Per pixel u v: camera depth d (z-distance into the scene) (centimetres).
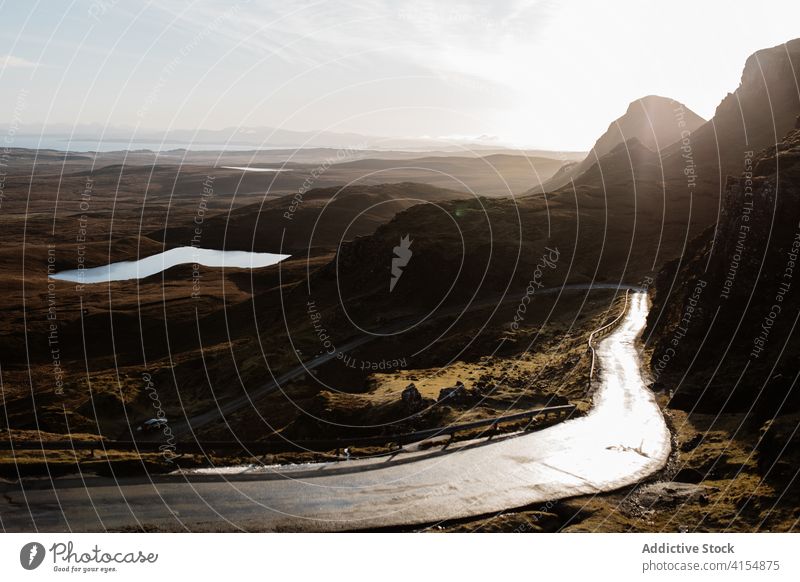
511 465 3369
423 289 11306
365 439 3894
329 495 2928
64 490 2902
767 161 5491
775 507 2552
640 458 3447
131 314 13638
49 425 6706
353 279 12619
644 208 13912
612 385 5106
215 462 3422
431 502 2847
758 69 19862
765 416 3472
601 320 7969
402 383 6406
